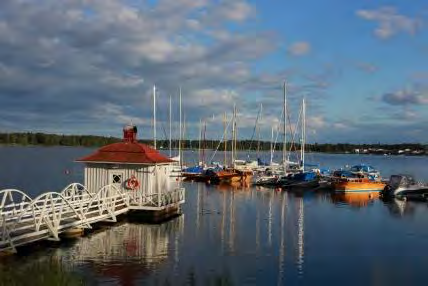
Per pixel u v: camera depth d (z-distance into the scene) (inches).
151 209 1239.5
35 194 2122.3
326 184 2514.8
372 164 6097.4
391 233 1239.5
